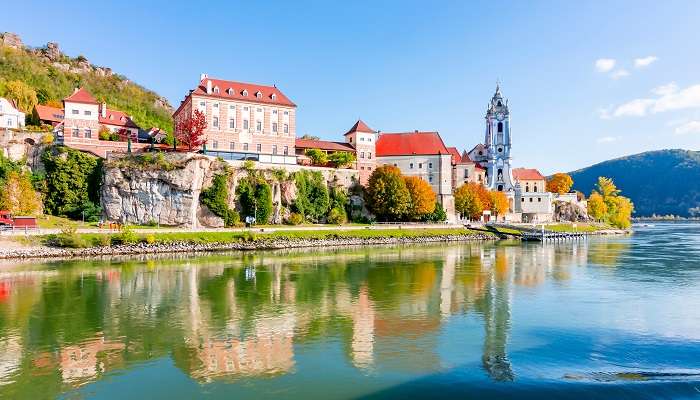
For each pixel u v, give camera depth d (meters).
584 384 24.69
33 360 28.03
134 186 95.81
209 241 90.81
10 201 89.38
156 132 137.62
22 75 168.38
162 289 49.41
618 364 27.69
